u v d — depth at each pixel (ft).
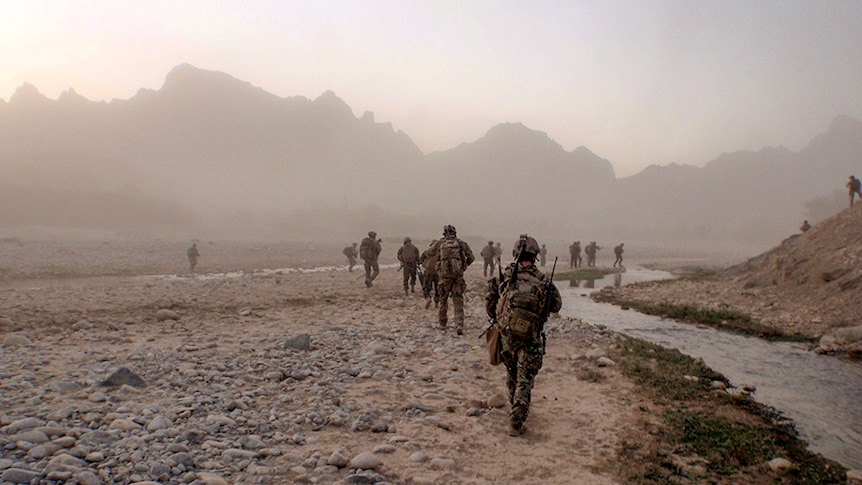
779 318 43.45
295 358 22.04
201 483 10.43
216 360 20.93
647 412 17.75
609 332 33.60
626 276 104.68
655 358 26.45
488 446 14.07
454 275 30.35
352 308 40.40
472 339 28.89
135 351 22.00
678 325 41.65
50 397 15.05
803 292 50.88
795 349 32.40
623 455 13.92
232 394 16.51
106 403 14.69
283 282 60.80
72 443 11.55
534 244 16.48
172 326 30.04
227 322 32.19
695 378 22.67
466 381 20.47
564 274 107.14
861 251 50.42
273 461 11.96
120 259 108.68
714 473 13.08
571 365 24.45
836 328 37.81
